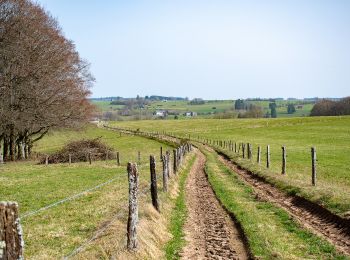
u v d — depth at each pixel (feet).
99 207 61.72
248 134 366.22
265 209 63.00
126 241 40.34
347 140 267.80
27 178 106.73
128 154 213.87
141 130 472.85
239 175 106.93
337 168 123.44
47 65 162.61
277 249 42.11
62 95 176.45
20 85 156.66
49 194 77.46
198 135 374.84
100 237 42.63
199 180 101.71
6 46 150.71
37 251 39.93
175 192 77.36
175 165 104.47
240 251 43.45
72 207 62.95
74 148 173.37
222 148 226.38
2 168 142.61
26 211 61.00
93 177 105.81
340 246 43.27
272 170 108.06
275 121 508.94
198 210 64.49
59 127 192.85
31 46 158.71
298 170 118.01
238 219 55.77
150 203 56.13
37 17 164.45
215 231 51.57
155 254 40.50
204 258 41.19
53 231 47.96
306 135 324.19
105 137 371.35
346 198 57.93
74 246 41.11
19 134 196.34
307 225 52.16
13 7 153.79
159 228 48.08
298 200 66.95
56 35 176.55
